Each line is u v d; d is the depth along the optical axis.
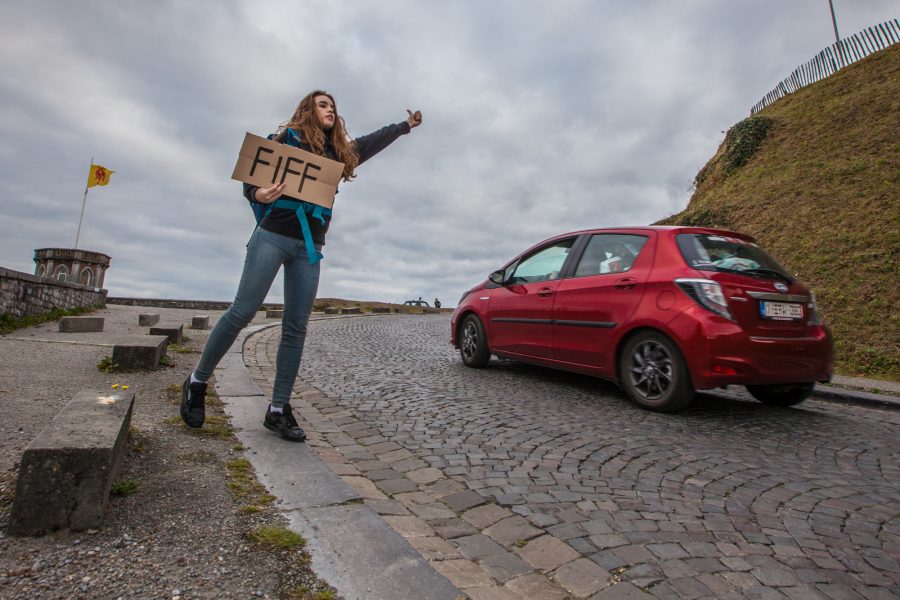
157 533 1.90
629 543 2.24
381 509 2.40
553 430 4.03
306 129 3.12
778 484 3.06
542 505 2.63
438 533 2.27
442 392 5.36
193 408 3.09
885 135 14.38
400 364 7.19
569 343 5.52
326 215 3.16
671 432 4.10
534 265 6.34
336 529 2.02
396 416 4.38
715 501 2.76
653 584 1.91
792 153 16.62
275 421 3.23
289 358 3.24
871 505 2.79
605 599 1.81
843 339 8.99
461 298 7.46
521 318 6.15
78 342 6.79
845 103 17.42
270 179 2.94
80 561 1.68
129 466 2.50
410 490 2.80
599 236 5.66
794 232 12.67
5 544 1.75
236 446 2.96
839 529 2.47
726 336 4.27
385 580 1.69
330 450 3.41
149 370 5.07
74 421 2.21
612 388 5.75
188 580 1.61
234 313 2.98
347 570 1.73
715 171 20.06
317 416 4.30
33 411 3.33
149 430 3.11
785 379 4.48
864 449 3.89
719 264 4.59
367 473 3.03
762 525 2.48
